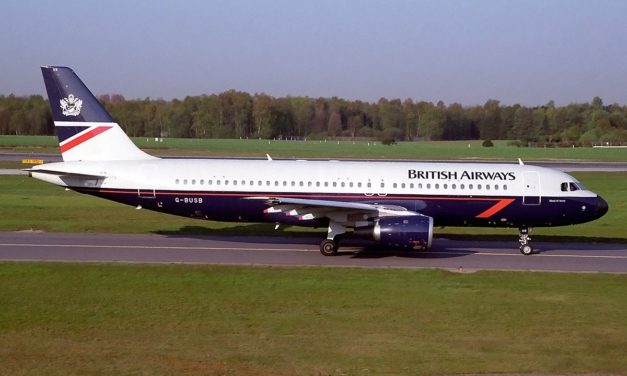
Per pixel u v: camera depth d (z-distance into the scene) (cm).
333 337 2450
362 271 3553
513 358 2259
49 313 2703
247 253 4050
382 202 4262
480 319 2700
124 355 2233
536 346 2386
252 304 2873
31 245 4162
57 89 4372
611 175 10062
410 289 3173
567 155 15612
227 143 19650
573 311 2834
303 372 2105
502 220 4297
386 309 2827
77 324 2567
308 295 3031
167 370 2103
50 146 15638
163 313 2722
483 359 2245
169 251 4056
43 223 5069
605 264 3872
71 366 2123
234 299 2948
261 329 2534
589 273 3594
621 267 3784
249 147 17462
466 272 3588
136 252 4003
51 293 3005
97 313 2711
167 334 2459
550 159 14138
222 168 4350
